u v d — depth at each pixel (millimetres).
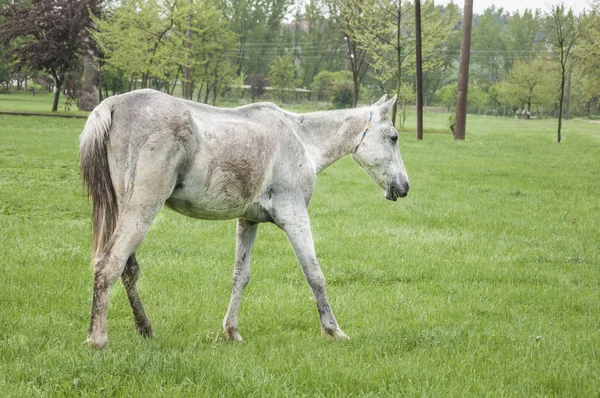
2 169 16516
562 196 16406
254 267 8750
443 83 122375
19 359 4801
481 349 5742
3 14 45562
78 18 44250
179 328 6223
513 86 93000
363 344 5711
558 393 4832
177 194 5160
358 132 6344
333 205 13906
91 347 4801
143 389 4301
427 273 8953
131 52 40438
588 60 36844
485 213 13617
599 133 48562
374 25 41906
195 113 5184
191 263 8695
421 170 21047
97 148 4875
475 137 39531
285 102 100750
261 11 106688
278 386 4484
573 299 7809
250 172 5410
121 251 4840
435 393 4582
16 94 87750
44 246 9031
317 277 5863
